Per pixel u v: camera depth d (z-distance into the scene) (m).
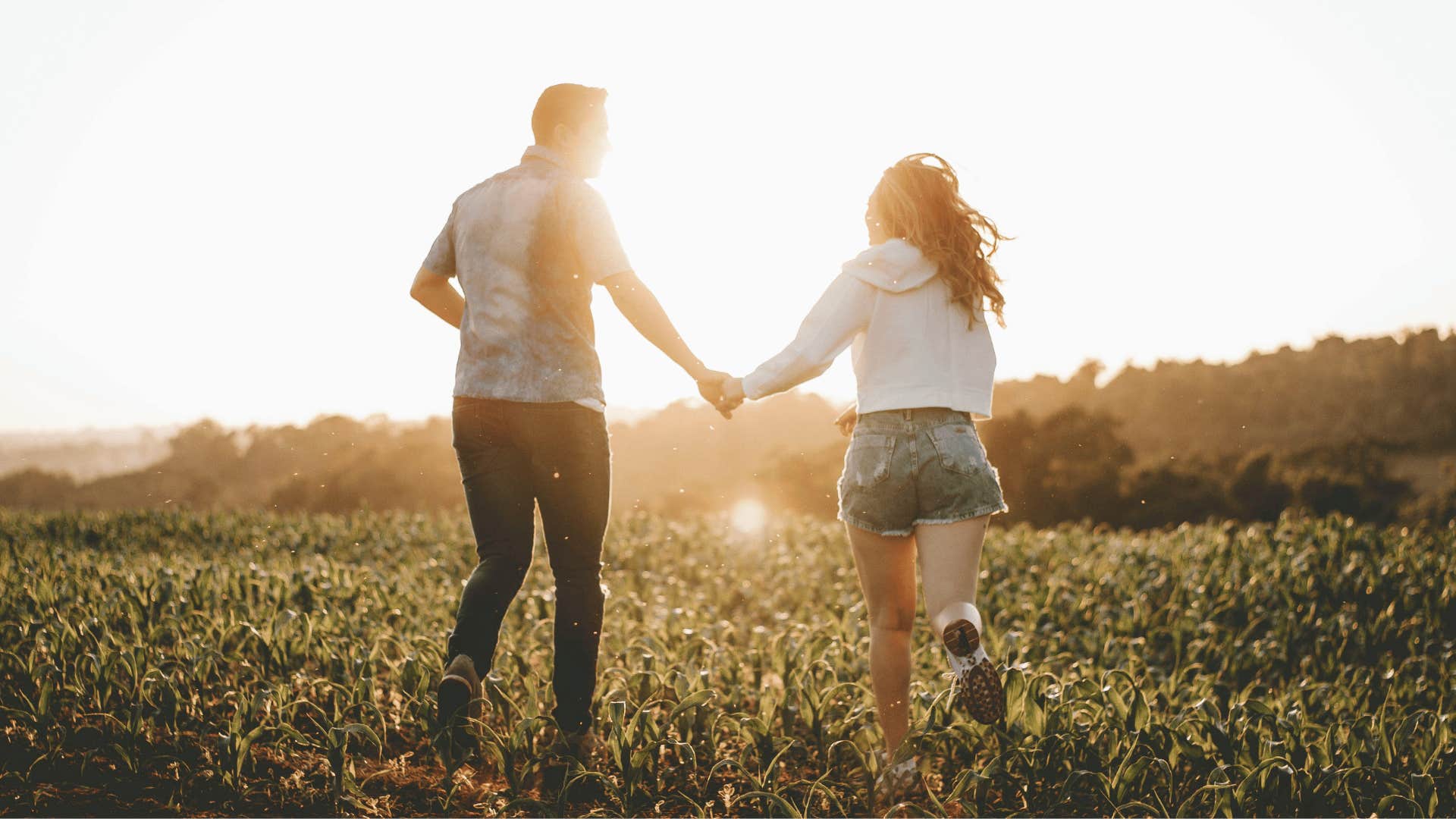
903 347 2.90
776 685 4.21
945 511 2.82
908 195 2.94
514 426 2.96
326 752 3.05
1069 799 2.92
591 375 3.04
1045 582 7.08
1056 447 41.09
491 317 2.97
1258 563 7.44
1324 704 4.01
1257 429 56.94
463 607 2.92
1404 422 53.06
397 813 2.73
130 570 5.86
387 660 3.79
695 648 4.18
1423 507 36.97
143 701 3.20
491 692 3.17
